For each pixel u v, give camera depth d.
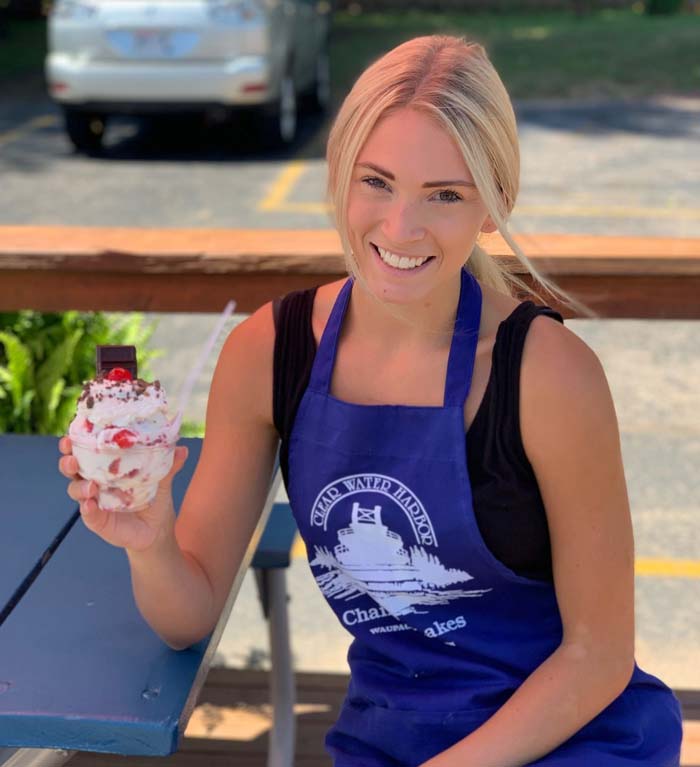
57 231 2.79
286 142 10.39
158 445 1.32
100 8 9.21
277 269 2.61
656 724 1.59
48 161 9.91
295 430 1.58
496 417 1.50
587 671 1.51
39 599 1.65
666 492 4.08
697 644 3.14
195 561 1.57
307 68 11.22
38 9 19.83
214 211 8.14
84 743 1.38
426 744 1.56
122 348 1.41
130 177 9.28
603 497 1.51
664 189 8.98
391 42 17.52
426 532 1.52
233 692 2.81
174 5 9.16
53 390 3.35
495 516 1.51
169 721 1.38
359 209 1.49
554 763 1.50
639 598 3.39
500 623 1.56
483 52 1.49
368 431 1.53
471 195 1.46
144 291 2.68
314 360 1.58
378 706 1.59
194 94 9.27
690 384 5.16
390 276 1.50
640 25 19.42
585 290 2.57
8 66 15.74
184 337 5.68
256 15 9.20
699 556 3.64
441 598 1.55
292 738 2.39
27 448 2.22
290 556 2.39
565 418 1.49
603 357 5.50
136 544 1.41
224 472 1.63
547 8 21.72
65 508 1.95
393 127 1.44
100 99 9.41
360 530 1.55
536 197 8.72
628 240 2.64
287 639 2.44
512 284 1.89
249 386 1.62
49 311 2.71
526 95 13.35
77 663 1.50
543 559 1.56
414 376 1.54
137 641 1.55
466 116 1.43
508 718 1.49
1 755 1.50
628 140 10.97
